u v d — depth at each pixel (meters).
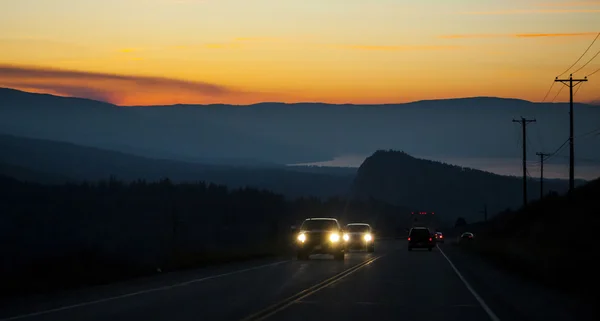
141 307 26.88
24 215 101.50
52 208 116.94
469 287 37.59
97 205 130.50
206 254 58.09
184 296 30.95
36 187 136.75
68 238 74.31
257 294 32.16
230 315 24.86
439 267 54.47
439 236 145.25
